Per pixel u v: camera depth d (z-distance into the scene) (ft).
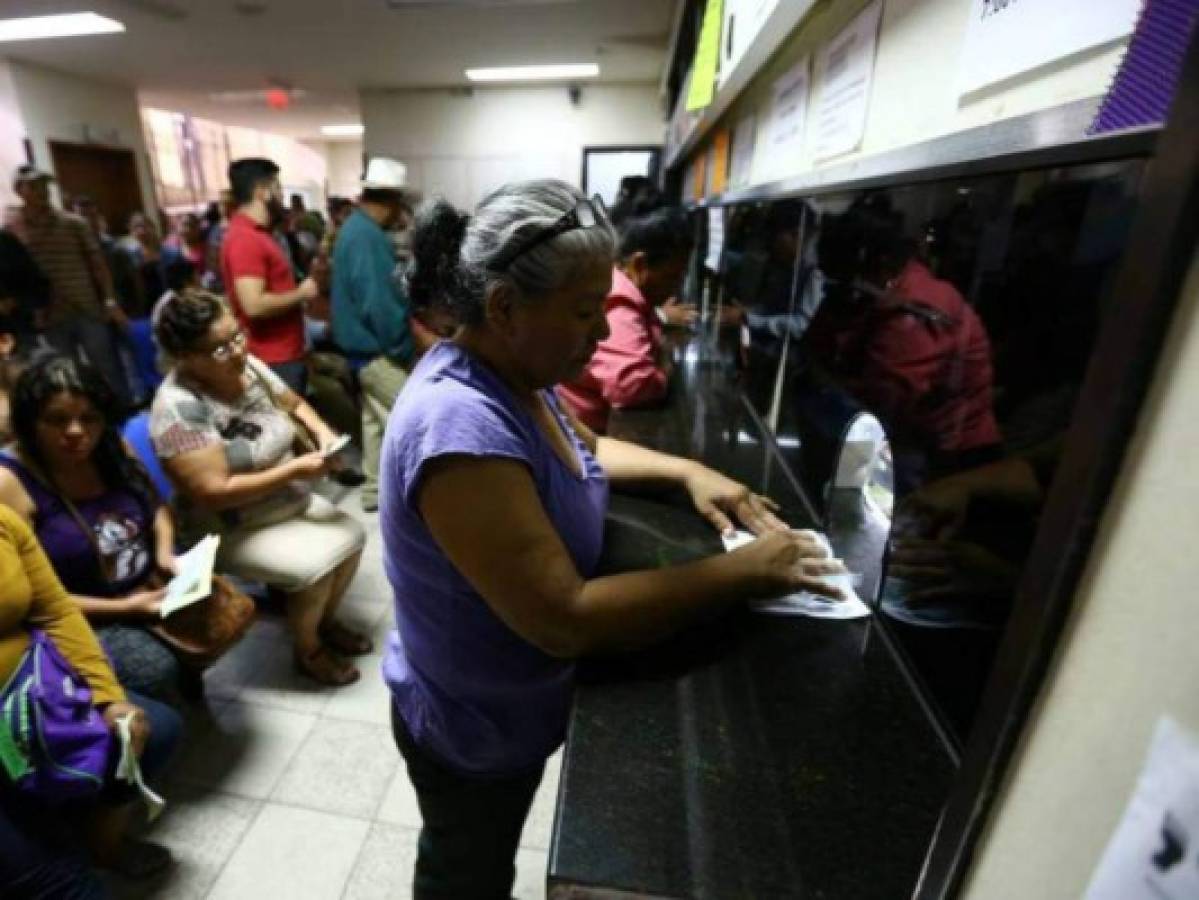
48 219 11.92
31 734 3.28
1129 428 0.76
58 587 3.71
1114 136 1.26
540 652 2.36
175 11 13.74
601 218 2.01
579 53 17.42
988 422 1.69
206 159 33.19
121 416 4.76
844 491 2.90
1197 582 0.70
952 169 1.95
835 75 3.65
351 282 8.60
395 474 2.03
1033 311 1.52
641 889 1.40
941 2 2.36
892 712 1.90
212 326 5.26
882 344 2.46
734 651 2.13
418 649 2.40
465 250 1.98
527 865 4.43
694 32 10.46
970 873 1.12
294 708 5.77
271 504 5.90
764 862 1.46
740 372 5.66
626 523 2.94
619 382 4.84
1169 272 0.70
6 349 6.14
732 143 7.75
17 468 4.32
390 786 5.03
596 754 1.73
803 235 3.67
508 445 1.89
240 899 4.21
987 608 1.64
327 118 29.73
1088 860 0.87
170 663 4.72
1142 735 0.78
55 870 3.40
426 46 16.72
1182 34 1.18
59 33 15.31
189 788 4.96
